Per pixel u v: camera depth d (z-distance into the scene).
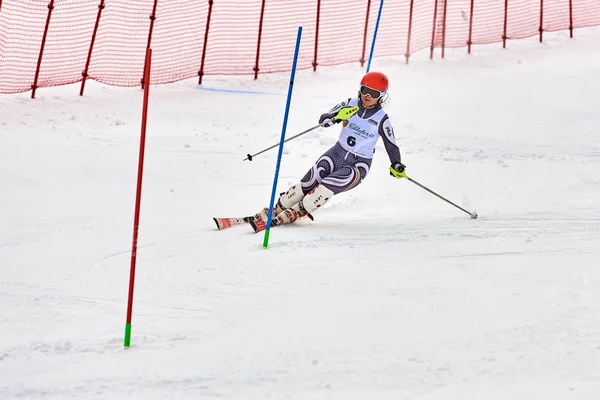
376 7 64.75
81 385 13.03
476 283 18.44
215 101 47.88
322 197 26.05
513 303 16.72
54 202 28.84
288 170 33.91
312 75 55.03
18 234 24.98
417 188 31.16
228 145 37.97
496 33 62.72
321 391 12.38
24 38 53.34
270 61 56.50
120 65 52.62
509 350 13.85
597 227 23.83
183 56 55.31
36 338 16.03
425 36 61.59
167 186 31.27
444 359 13.54
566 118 43.16
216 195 30.08
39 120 41.81
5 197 29.25
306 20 62.44
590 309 15.98
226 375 13.16
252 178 32.59
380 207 28.95
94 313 17.52
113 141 38.25
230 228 25.69
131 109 45.41
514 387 12.30
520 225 24.48
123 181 31.88
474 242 22.53
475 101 47.28
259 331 15.62
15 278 20.50
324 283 18.94
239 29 60.09
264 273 20.08
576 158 35.38
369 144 26.88
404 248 22.12
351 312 16.56
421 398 12.04
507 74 54.06
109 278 20.36
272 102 47.81
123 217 27.08
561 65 56.09
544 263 19.95
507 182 31.33
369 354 13.91
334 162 26.77
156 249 23.19
